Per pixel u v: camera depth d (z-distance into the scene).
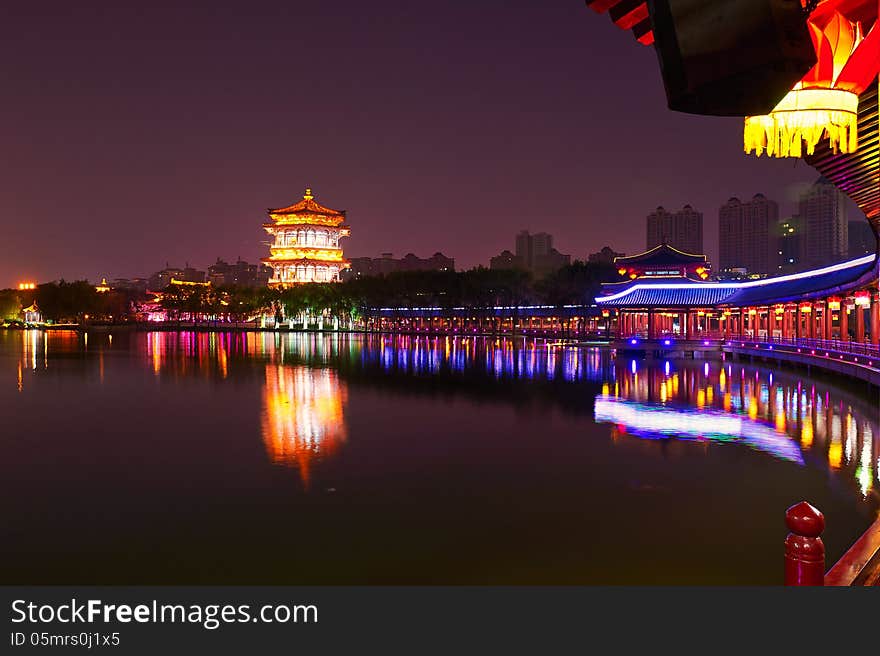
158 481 18.00
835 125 6.12
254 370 51.91
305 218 172.88
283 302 152.00
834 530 13.55
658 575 11.49
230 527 14.20
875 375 30.20
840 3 5.84
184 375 47.97
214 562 12.23
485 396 35.38
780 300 53.06
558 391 37.72
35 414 29.69
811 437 23.33
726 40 3.69
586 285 104.00
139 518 14.86
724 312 72.19
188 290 175.88
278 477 18.38
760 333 77.38
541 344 90.94
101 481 18.03
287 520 14.66
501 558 12.35
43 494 16.77
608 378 44.69
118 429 25.81
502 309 121.62
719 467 19.06
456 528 14.04
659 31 3.99
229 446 22.50
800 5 3.61
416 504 15.77
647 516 14.76
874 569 7.49
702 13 3.75
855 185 12.97
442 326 140.50
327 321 154.75
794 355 47.44
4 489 17.27
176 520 14.71
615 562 12.09
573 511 15.16
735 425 25.86
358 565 12.05
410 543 13.15
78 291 164.50
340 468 19.34
